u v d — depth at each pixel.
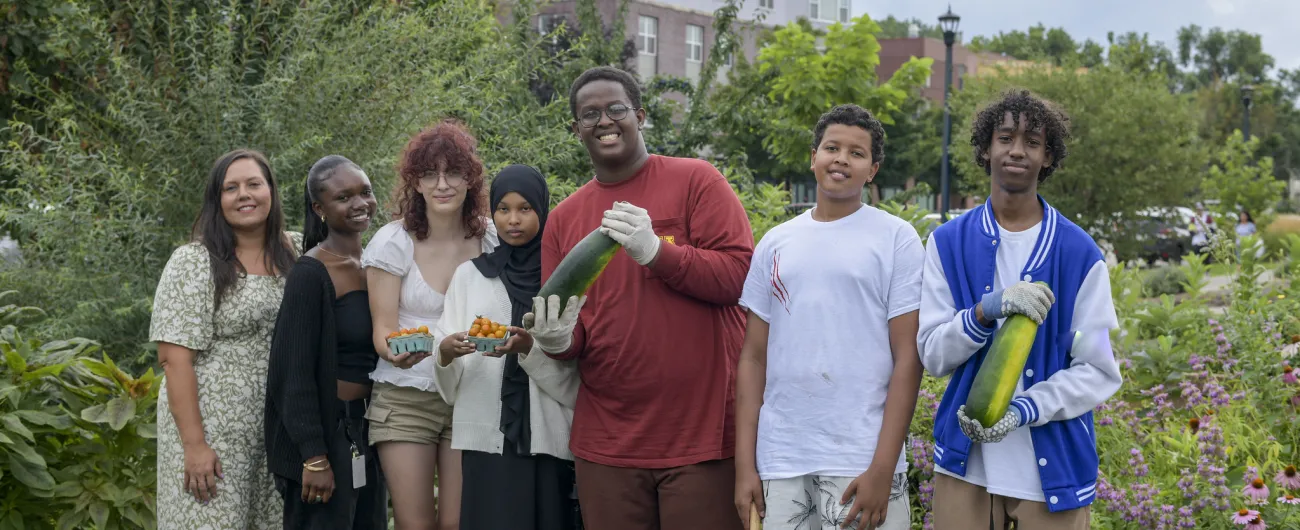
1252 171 23.16
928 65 11.95
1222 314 6.50
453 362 4.05
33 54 7.88
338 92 7.12
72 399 4.72
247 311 4.03
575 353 3.85
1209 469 4.57
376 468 4.34
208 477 3.95
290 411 3.94
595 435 3.91
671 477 3.83
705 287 3.72
